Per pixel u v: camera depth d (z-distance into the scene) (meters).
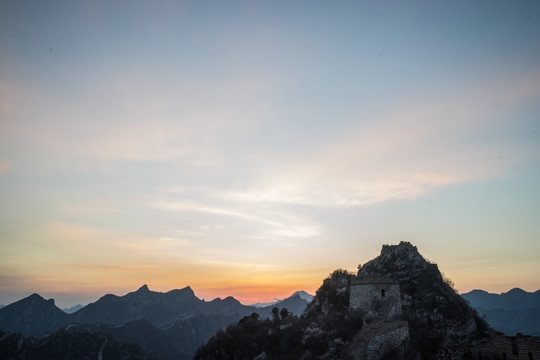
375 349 73.56
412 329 79.50
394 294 88.06
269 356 96.06
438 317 89.06
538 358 61.69
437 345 76.19
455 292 102.56
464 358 71.19
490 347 69.94
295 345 93.75
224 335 116.19
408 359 71.31
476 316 95.62
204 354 113.56
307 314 114.56
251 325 119.12
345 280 115.75
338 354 81.00
